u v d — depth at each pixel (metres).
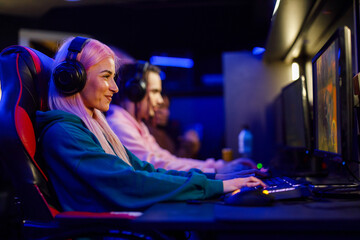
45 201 1.05
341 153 1.02
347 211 0.80
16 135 1.05
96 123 1.31
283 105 2.47
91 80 1.24
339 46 1.04
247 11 5.44
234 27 5.54
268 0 3.64
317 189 1.10
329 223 0.71
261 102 3.41
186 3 5.35
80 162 1.05
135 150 2.09
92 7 5.08
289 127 2.25
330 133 1.17
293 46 2.40
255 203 0.88
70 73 1.17
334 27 1.95
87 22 5.06
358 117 1.28
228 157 3.00
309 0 1.63
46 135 1.11
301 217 0.74
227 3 5.36
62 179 1.07
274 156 3.33
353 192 1.05
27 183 1.05
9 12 4.24
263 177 1.37
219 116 6.55
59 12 4.81
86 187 1.06
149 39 5.69
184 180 1.05
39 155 1.11
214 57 6.23
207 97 6.57
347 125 1.02
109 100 1.29
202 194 1.04
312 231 0.73
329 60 1.17
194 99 6.59
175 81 6.59
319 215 0.75
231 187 1.07
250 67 3.45
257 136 3.40
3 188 2.85
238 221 0.73
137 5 5.37
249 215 0.77
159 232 0.96
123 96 2.39
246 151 3.34
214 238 0.94
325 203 0.93
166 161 2.05
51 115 1.13
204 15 5.58
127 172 1.03
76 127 1.14
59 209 1.08
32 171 1.06
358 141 1.39
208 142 6.50
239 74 3.47
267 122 3.39
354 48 1.62
